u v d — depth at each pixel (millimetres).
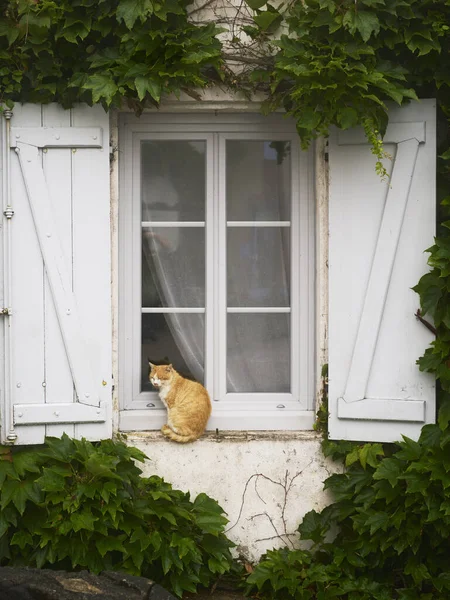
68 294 4398
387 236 4383
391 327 4406
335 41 4191
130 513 4195
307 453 4535
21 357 4395
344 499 4391
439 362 4289
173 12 4188
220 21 4426
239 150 4684
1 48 4320
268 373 4738
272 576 4230
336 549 4320
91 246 4414
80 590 3582
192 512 4352
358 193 4406
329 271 4434
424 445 4281
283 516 4539
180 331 4707
